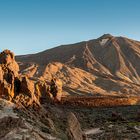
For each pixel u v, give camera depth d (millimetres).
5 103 48656
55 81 107438
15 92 54906
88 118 88125
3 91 52531
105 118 89375
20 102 53188
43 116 52562
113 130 68000
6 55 59531
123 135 62469
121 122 82375
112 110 110938
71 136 28922
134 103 147500
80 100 127812
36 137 38156
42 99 94750
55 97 104688
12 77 55438
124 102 142000
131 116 93438
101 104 131750
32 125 43469
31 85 57469
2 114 43625
